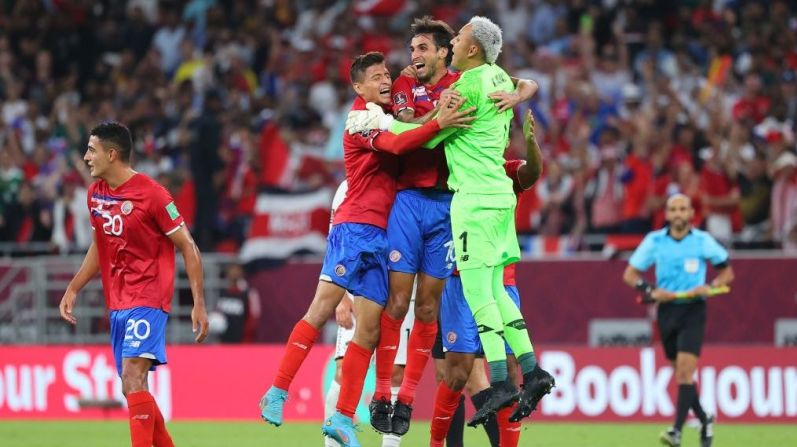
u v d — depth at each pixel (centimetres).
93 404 5116
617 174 5634
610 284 5253
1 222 6244
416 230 2920
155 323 2950
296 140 6419
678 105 6034
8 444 4200
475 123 2820
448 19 7075
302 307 5522
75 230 6103
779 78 6425
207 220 6097
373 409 2969
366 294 2933
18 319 5653
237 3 7494
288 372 2912
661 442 4022
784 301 5175
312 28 7188
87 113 6831
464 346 3028
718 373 4819
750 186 5625
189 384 5166
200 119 6188
